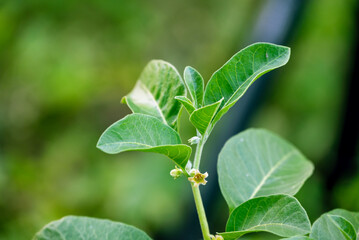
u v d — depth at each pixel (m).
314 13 1.21
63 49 1.44
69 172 1.37
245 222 0.45
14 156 1.43
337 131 1.15
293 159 0.54
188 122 1.17
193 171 0.45
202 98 0.47
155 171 1.19
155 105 0.50
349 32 1.22
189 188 1.11
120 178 1.27
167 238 1.11
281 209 0.44
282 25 0.95
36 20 1.45
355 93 1.09
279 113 1.28
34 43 1.42
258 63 0.46
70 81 1.43
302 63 1.29
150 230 1.13
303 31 1.16
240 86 0.47
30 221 1.21
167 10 1.59
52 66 1.43
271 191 0.52
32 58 1.42
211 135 1.03
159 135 0.44
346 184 1.06
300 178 0.52
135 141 0.44
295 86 1.27
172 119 0.49
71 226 0.46
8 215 1.24
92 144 1.41
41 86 1.44
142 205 1.14
